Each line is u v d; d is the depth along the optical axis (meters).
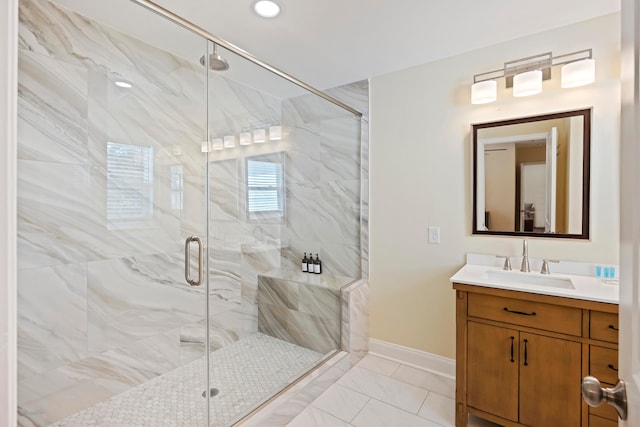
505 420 1.73
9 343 0.54
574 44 1.97
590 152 1.91
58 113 1.80
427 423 1.90
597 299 1.48
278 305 2.85
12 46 0.54
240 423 1.72
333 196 2.91
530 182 2.10
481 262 2.26
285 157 3.08
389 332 2.69
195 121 2.43
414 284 2.56
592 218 1.92
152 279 2.22
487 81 2.13
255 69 2.39
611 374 1.47
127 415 1.89
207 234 2.53
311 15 1.86
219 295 2.61
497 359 1.76
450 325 2.41
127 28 1.99
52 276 1.79
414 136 2.54
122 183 2.07
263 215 2.95
